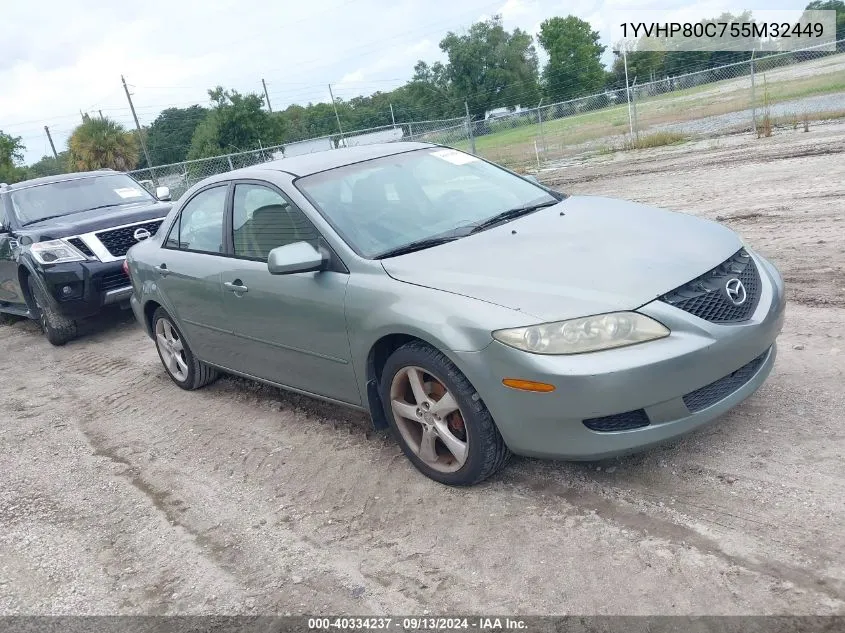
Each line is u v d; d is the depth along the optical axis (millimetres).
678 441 3701
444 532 3326
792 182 9852
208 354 5301
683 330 3148
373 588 3039
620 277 3285
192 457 4625
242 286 4516
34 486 4582
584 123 31531
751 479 3270
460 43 66062
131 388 6277
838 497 3035
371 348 3754
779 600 2549
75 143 44000
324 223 4055
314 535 3510
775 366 4344
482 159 5094
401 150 4891
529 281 3354
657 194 11070
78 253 7859
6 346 8867
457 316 3309
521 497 3475
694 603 2607
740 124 18734
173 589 3277
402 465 4004
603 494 3375
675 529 3031
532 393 3135
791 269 6168
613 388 3037
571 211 4234
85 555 3680
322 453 4332
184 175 21844
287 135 61812
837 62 34188
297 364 4352
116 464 4715
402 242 3975
